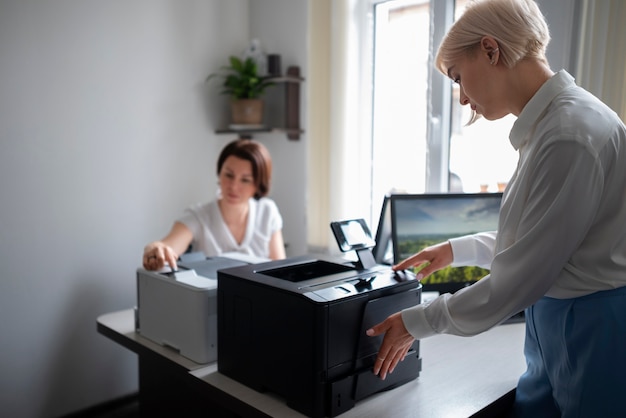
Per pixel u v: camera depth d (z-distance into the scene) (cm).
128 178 244
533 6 102
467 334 99
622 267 99
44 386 225
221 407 139
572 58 175
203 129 273
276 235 236
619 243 98
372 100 257
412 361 125
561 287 103
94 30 226
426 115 237
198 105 269
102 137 233
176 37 256
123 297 247
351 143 245
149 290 151
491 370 132
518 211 103
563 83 102
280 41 275
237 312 121
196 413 148
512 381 126
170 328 144
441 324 102
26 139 210
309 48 249
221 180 217
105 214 237
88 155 229
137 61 242
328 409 107
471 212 176
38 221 217
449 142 230
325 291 110
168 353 142
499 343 151
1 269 208
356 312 112
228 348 125
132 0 238
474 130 219
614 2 164
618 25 165
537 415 113
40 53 211
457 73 110
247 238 223
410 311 106
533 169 98
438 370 132
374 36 254
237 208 221
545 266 93
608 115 97
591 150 90
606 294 99
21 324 216
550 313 107
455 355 142
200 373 128
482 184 219
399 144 253
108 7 230
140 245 251
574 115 94
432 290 174
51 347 225
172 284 141
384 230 181
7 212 208
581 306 101
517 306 96
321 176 252
